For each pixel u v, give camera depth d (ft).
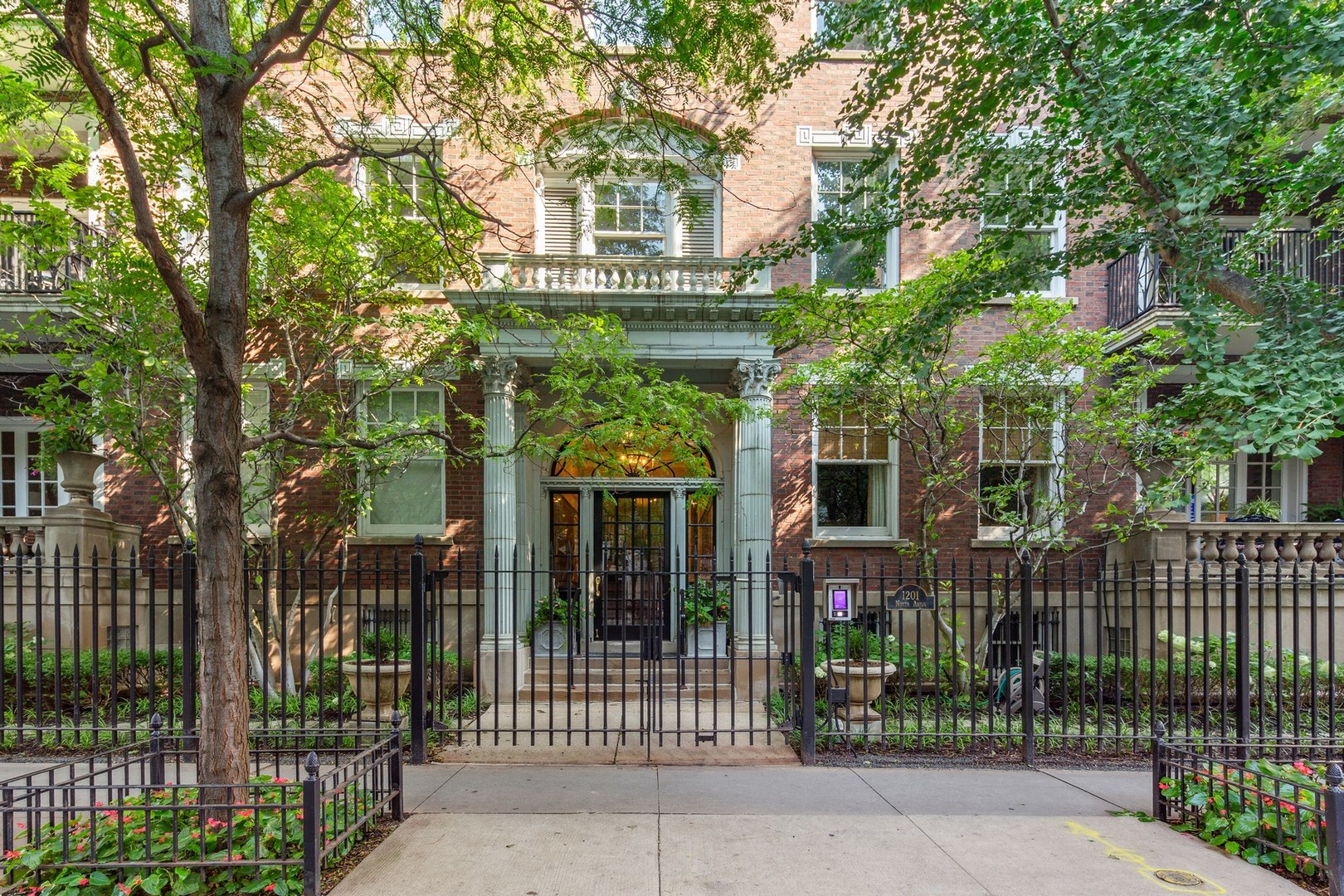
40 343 33.53
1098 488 32.01
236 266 15.74
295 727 25.34
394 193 27.99
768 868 14.60
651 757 23.15
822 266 38.09
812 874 14.34
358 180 35.73
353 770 20.01
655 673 34.06
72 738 24.58
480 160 36.68
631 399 24.91
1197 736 23.43
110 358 25.72
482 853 15.26
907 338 23.62
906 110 23.06
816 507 38.04
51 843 13.51
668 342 33.68
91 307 25.64
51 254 24.59
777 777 21.04
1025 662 23.11
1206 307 16.81
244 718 15.49
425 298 36.70
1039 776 21.44
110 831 13.94
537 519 37.55
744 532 33.32
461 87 22.97
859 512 38.63
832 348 37.86
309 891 12.60
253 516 34.35
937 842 16.03
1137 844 16.01
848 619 24.21
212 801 14.52
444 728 23.71
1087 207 21.36
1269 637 33.35
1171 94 17.34
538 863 14.76
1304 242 33.12
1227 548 34.01
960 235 37.81
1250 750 22.00
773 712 29.32
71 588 32.12
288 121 26.13
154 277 24.07
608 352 25.30
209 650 15.15
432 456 32.94
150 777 16.48
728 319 33.42
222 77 15.72
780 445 37.60
